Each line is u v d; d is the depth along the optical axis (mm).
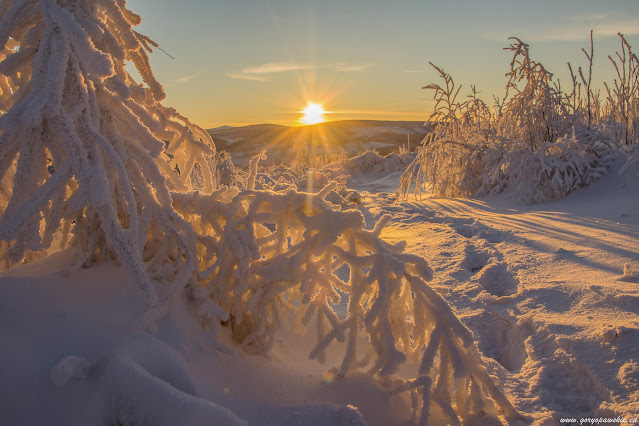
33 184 1523
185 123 2229
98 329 1438
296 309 2133
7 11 1599
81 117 1548
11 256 1439
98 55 1366
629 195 6309
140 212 1784
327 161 22328
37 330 1383
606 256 3840
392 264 1655
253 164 2057
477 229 5449
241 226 1890
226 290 1860
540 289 3145
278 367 1822
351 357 1766
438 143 9305
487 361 2322
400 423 1640
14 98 1718
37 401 1271
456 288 3422
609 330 2307
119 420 1286
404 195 10133
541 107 8609
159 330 1544
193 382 1446
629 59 8109
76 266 1644
